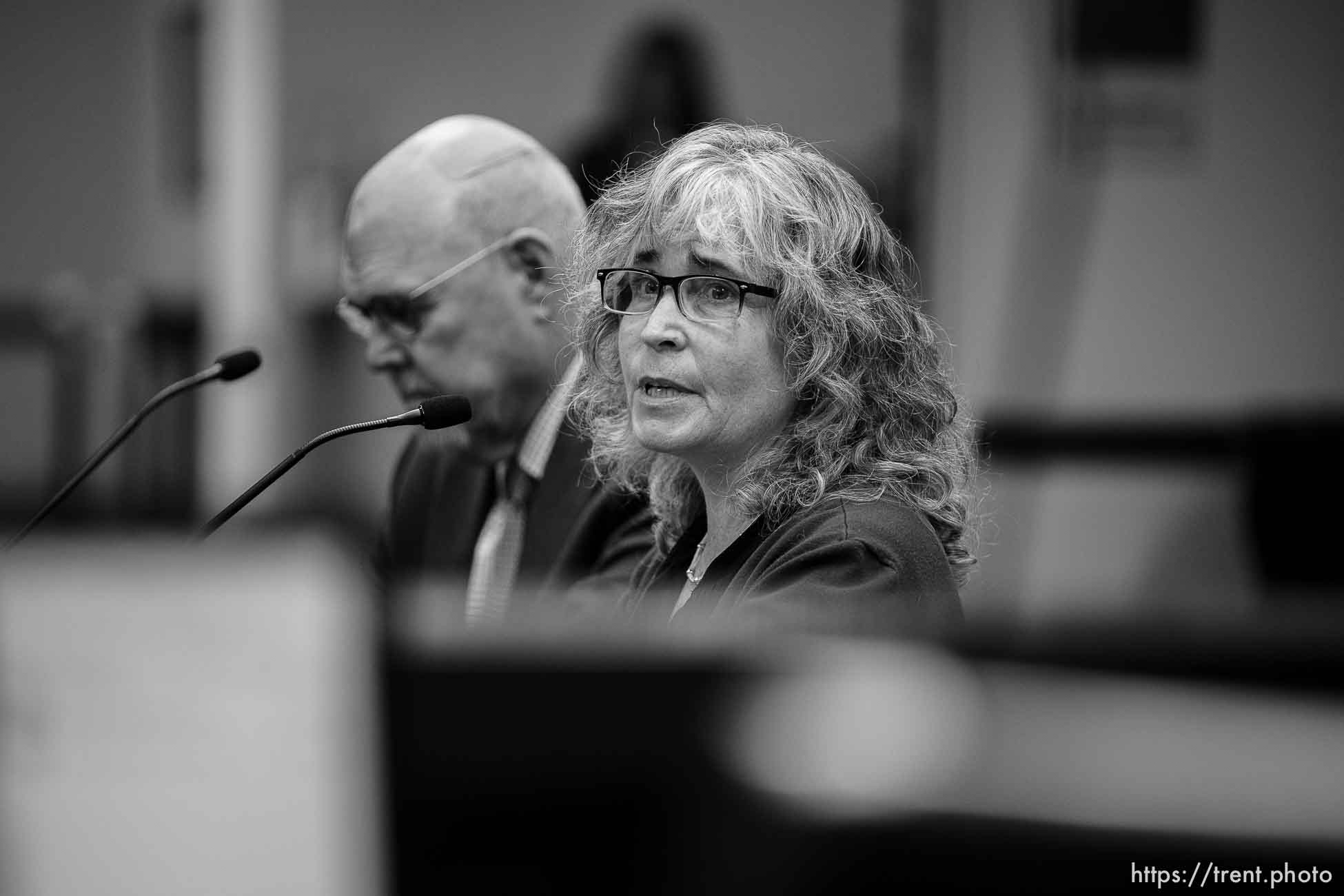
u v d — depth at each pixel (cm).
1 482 1978
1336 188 1568
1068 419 1566
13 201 2250
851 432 544
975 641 210
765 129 571
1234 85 1577
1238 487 1480
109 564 224
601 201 591
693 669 208
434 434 740
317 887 210
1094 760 198
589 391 627
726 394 535
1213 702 206
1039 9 1603
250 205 1928
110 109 2164
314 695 214
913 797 197
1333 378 1560
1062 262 1603
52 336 2072
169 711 213
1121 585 1496
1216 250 1580
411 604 220
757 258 529
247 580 219
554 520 710
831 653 208
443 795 211
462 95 1889
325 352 1908
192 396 1977
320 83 1925
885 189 1675
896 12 1681
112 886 211
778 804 200
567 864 210
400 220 721
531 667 210
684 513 613
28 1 2178
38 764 214
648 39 1791
